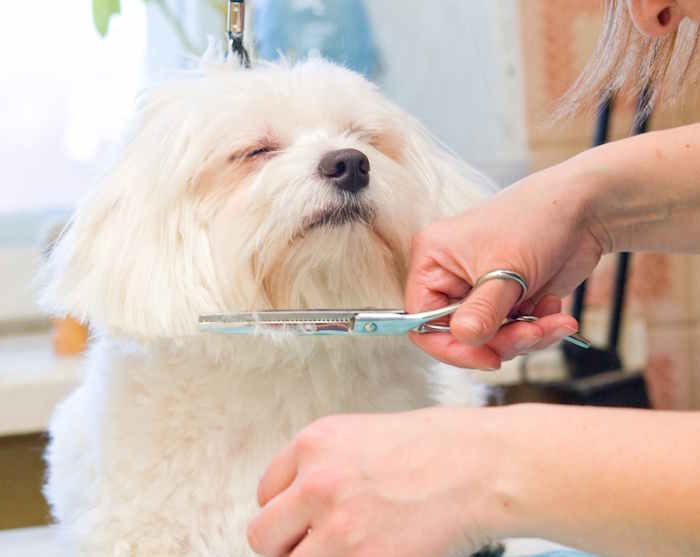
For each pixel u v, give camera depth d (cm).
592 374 161
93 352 102
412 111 191
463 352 72
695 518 49
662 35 85
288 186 87
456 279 77
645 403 158
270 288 92
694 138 81
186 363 91
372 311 74
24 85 186
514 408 56
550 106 159
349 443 57
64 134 189
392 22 188
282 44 167
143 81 177
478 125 192
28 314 187
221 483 89
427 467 55
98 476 89
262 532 58
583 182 79
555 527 53
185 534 88
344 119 98
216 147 93
